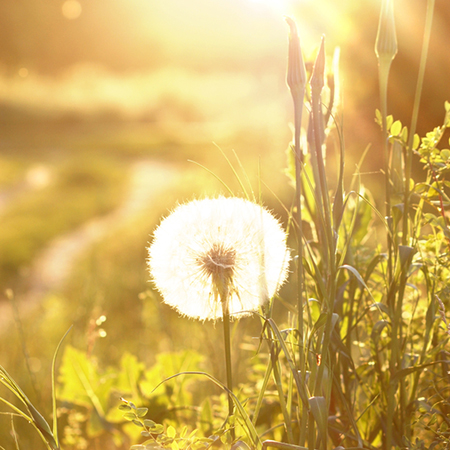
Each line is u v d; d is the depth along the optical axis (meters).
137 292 1.96
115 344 1.46
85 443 0.80
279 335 0.49
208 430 0.68
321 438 0.50
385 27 0.54
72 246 4.23
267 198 2.91
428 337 0.57
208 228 0.51
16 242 4.13
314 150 0.53
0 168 8.20
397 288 0.56
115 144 10.67
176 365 0.77
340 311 0.59
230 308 0.51
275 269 0.50
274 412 0.69
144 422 0.51
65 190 6.47
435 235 0.60
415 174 1.83
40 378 1.12
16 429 0.91
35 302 2.79
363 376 0.61
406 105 2.86
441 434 0.54
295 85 0.51
